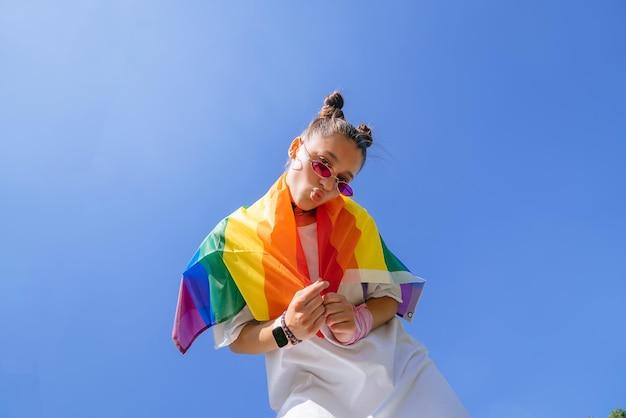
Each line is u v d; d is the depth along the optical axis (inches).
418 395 83.6
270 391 86.4
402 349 90.9
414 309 105.6
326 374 82.8
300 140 103.3
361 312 86.9
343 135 93.1
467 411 84.4
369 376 81.5
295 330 76.5
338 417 78.3
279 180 100.3
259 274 88.7
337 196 101.0
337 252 93.6
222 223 97.5
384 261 99.1
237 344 88.0
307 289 76.5
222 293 91.1
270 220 93.7
